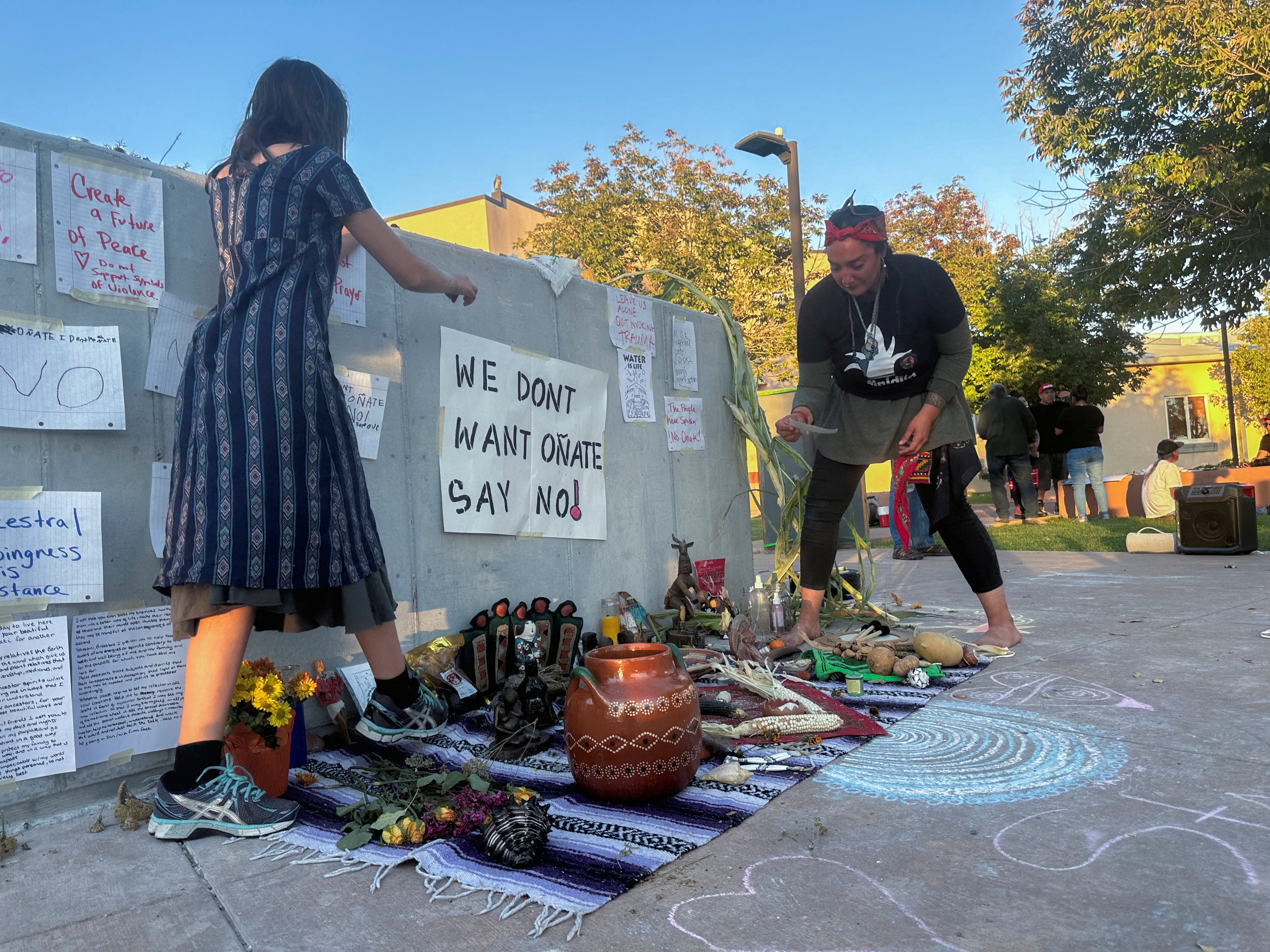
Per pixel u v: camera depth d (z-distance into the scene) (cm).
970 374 2112
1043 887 162
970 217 2473
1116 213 1405
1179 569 651
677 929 152
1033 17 1387
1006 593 568
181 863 190
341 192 218
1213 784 209
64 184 228
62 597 223
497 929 155
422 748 273
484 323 354
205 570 194
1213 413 2592
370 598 231
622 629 404
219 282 263
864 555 911
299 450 205
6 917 166
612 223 2198
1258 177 1186
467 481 338
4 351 215
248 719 222
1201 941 140
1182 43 1233
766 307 2125
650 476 450
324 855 190
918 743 256
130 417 239
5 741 212
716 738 258
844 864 176
